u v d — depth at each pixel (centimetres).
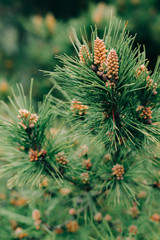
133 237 43
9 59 118
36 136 37
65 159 39
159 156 38
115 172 39
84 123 38
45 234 47
